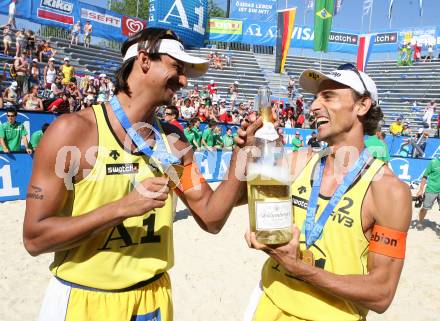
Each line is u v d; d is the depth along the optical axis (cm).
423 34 2931
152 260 186
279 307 192
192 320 407
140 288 184
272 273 200
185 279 498
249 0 2812
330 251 182
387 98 2870
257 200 162
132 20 2206
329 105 187
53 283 182
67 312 174
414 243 713
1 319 395
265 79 2828
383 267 172
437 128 2053
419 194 829
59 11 1872
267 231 159
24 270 507
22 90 1462
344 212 181
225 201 199
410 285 523
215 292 468
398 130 2000
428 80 2828
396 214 171
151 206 160
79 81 1744
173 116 612
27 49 1702
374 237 176
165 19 2414
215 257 579
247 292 473
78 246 175
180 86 182
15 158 845
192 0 2519
